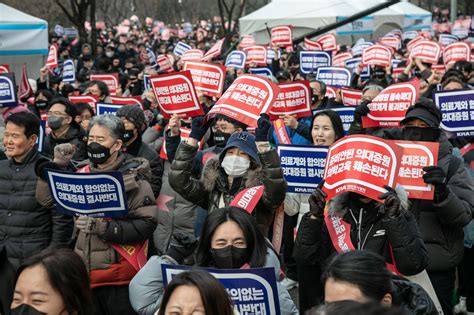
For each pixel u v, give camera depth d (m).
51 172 5.36
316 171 6.45
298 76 15.62
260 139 5.27
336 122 6.97
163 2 60.38
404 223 4.69
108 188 5.28
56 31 36.75
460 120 7.39
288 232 6.96
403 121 5.92
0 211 5.98
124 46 28.94
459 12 52.88
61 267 3.42
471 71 13.55
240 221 4.38
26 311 3.39
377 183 4.76
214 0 62.94
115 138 5.61
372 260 3.47
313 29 27.34
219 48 12.65
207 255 4.45
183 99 7.54
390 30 32.12
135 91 15.57
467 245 6.68
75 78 17.09
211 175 5.58
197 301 3.44
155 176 7.07
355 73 15.49
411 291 3.93
